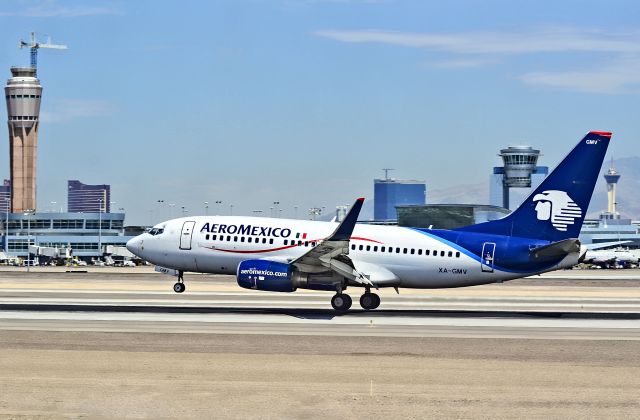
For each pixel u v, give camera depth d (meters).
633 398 58.88
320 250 100.31
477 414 54.59
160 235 119.38
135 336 81.25
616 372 67.00
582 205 105.38
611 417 54.28
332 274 104.00
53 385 60.47
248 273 103.50
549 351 75.94
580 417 54.28
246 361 69.38
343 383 62.12
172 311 102.00
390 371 66.31
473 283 108.88
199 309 104.56
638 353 75.31
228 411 54.72
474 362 70.31
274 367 67.19
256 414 54.19
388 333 85.44
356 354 73.12
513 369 67.69
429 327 90.50
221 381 62.25
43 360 68.75
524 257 106.06
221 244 115.62
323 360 70.25
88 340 78.50
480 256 107.31
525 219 107.31
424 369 67.19
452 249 108.06
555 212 106.19
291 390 59.81
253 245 114.12
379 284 109.25
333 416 53.94
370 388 60.69
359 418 53.56
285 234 113.31
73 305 109.00
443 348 76.75
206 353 72.69
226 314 99.50
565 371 67.12
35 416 53.31
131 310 102.62
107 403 56.16
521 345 78.94
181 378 63.00
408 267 108.94
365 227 112.12
